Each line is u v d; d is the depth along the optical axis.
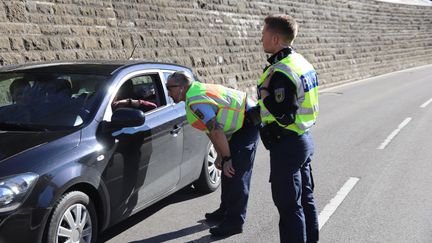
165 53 13.83
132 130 4.47
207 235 4.84
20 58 9.29
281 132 3.80
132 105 4.78
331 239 4.71
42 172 3.54
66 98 4.41
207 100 4.39
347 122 11.80
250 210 5.60
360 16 29.55
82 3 11.30
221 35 16.95
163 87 5.27
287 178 3.85
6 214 3.30
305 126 3.81
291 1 22.95
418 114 12.80
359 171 7.21
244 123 4.71
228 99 4.55
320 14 25.30
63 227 3.67
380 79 25.56
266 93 3.71
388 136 9.91
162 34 13.95
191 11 15.64
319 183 6.58
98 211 4.13
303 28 23.55
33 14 9.89
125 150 4.33
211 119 4.35
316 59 23.80
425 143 9.16
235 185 4.74
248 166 4.75
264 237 4.80
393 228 4.98
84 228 3.90
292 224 3.90
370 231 4.91
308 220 4.21
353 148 8.83
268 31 3.81
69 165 3.72
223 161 4.46
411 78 25.19
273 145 3.86
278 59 3.80
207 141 5.91
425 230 4.92
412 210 5.51
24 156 3.59
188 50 14.88
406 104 14.92
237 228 4.83
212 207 5.64
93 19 11.52
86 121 4.17
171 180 5.13
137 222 5.17
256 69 18.53
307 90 3.77
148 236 4.80
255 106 4.78
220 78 16.11
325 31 25.39
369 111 13.62
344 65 26.22
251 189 6.43
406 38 34.25
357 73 27.31
